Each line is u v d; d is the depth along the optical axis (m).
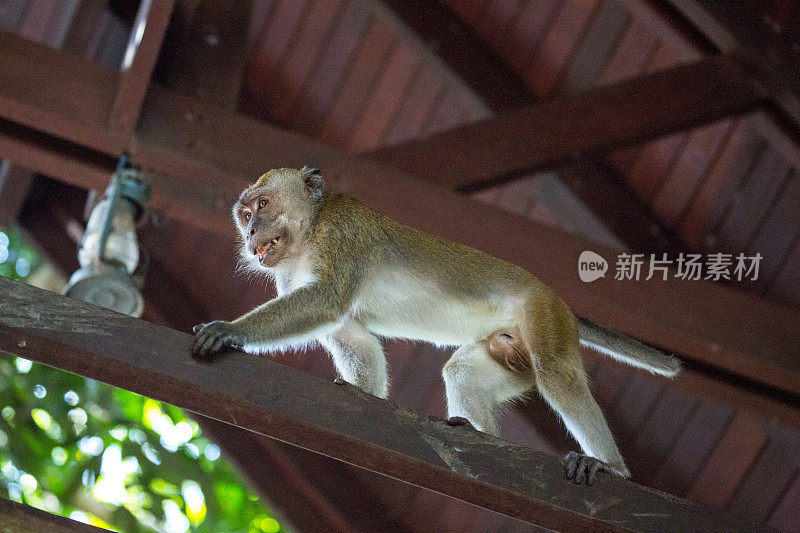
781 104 8.70
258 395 4.45
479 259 6.21
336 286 5.75
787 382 7.52
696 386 7.85
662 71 8.65
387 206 7.69
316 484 10.07
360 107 11.59
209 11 8.14
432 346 11.12
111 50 10.76
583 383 5.74
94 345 4.33
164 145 7.48
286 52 11.63
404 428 4.59
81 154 7.69
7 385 11.10
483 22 10.86
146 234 11.12
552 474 4.67
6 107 7.29
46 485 10.73
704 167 10.32
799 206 9.85
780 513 9.95
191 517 11.28
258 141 7.69
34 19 10.37
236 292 11.42
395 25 10.63
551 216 11.29
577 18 10.42
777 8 8.91
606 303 7.48
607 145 8.34
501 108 10.67
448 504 10.67
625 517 4.62
